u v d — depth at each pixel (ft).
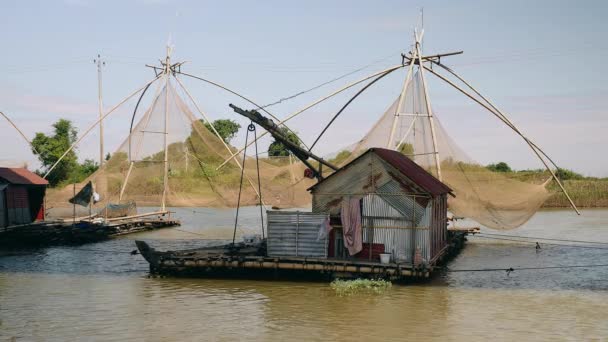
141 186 129.39
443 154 95.81
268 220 70.64
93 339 47.21
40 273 76.07
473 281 70.90
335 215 69.72
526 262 86.79
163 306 57.77
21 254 93.81
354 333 48.83
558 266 82.58
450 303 59.21
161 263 71.46
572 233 122.93
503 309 56.95
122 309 56.59
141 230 127.95
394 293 63.26
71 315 54.39
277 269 69.72
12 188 112.06
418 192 67.46
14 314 54.80
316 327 50.52
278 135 76.95
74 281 70.54
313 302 59.16
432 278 72.59
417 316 54.13
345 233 68.28
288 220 70.23
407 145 98.48
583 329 50.31
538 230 129.08
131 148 116.06
